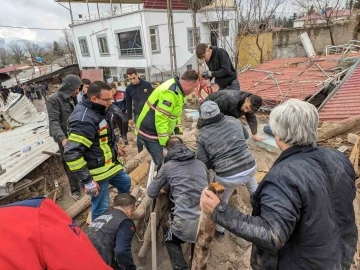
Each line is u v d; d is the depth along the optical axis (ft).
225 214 4.42
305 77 27.04
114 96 21.42
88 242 3.82
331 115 16.89
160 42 58.95
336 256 4.50
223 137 8.48
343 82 21.31
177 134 12.92
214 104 8.66
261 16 47.44
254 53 45.03
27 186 14.80
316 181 4.19
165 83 10.38
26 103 36.37
